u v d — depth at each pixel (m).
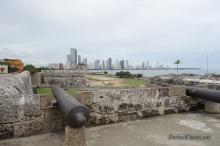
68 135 3.59
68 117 3.54
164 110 6.73
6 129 4.73
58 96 4.92
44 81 32.91
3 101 4.72
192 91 6.85
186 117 6.43
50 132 5.11
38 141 4.57
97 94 5.67
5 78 7.13
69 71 35.34
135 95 6.21
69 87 30.64
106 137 4.77
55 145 4.34
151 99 6.48
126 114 6.07
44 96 5.08
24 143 4.46
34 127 4.96
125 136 4.82
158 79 24.94
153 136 4.80
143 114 6.35
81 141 3.63
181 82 15.33
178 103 6.98
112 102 5.86
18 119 4.81
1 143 4.46
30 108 4.93
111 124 5.77
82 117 3.55
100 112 5.71
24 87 7.90
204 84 10.65
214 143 4.35
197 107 7.33
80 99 5.45
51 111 5.14
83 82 34.06
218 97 5.86
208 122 5.87
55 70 36.84
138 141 4.52
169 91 6.79
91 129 5.35
